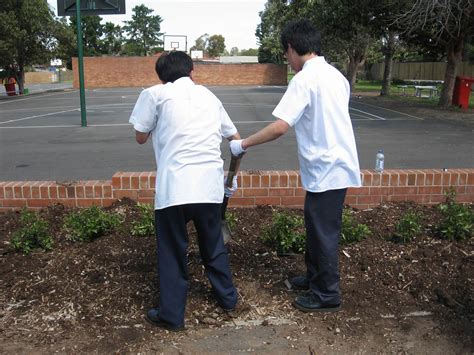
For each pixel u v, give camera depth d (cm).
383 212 474
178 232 302
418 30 1638
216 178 305
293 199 487
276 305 339
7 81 3105
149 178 486
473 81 1823
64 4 1324
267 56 6119
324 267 317
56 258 392
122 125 1416
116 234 425
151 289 352
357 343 302
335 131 303
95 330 312
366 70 5150
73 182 499
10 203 486
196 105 305
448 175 495
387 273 371
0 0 2584
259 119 1559
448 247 402
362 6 1642
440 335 309
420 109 1820
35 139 1154
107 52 6875
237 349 296
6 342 302
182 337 307
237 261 391
